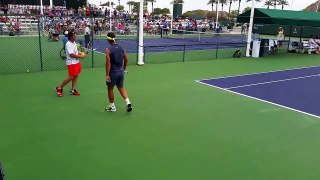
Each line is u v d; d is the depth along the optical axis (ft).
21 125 20.68
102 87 31.14
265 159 17.04
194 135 20.03
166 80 35.81
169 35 104.53
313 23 60.54
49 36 75.05
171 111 24.64
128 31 98.07
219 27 126.93
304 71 45.88
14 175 14.57
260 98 29.53
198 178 14.84
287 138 20.08
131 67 43.42
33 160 16.05
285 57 61.05
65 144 18.03
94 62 45.78
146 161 16.34
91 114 23.26
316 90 33.68
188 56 57.36
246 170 15.76
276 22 58.23
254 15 60.13
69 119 22.07
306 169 16.06
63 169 15.25
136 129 20.65
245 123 22.59
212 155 17.30
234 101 28.19
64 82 27.35
